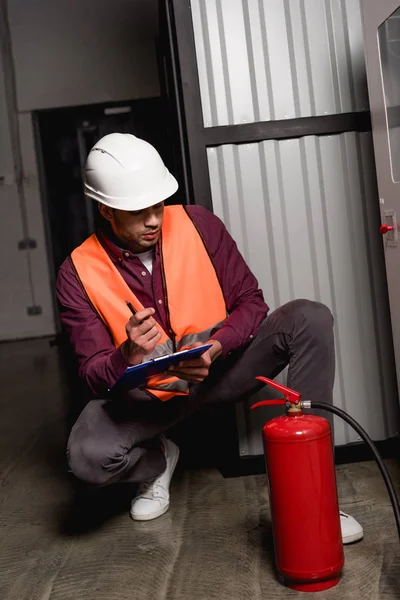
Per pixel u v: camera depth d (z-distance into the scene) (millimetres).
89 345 1724
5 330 7242
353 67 2164
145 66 6938
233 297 1846
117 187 1636
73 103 7000
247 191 2176
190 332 1761
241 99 2150
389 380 2240
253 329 1729
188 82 2129
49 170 7094
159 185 1651
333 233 2203
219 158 2168
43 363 5332
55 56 6953
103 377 1619
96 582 1527
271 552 1575
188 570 1531
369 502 1820
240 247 2189
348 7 2148
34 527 1943
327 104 2164
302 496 1328
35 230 7129
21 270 7184
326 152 2186
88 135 7078
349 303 2223
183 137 2203
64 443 2859
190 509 1924
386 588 1346
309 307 1676
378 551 1514
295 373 1653
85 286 1750
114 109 6988
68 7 6914
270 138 2152
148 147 1706
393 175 1665
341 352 2225
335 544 1359
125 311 1735
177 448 1994
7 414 3590
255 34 2143
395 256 1701
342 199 2197
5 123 7027
